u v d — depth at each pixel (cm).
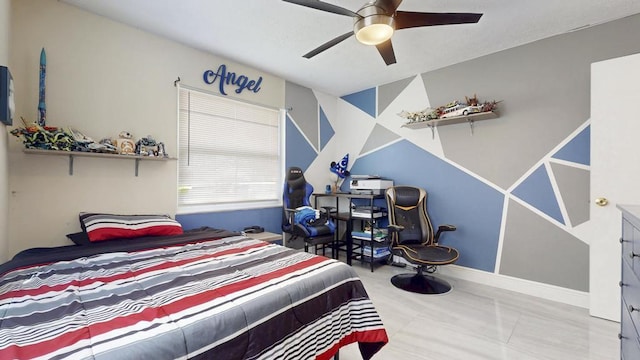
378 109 400
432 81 343
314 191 418
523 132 278
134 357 73
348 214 397
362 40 195
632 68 212
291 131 386
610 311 220
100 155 219
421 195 332
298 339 115
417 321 218
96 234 198
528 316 227
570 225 252
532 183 272
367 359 154
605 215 223
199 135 301
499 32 254
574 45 251
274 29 253
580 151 248
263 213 355
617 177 218
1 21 159
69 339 77
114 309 97
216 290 114
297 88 393
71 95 218
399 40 270
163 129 269
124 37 245
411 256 270
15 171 197
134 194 251
